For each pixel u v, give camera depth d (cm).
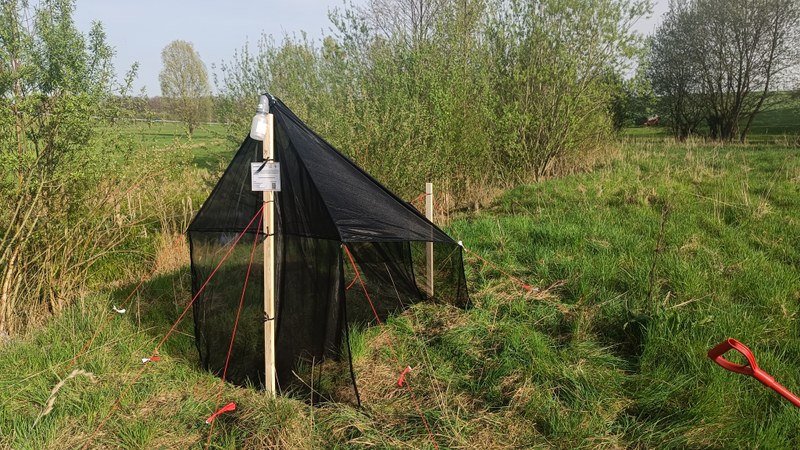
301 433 327
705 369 356
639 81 1109
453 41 1067
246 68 1029
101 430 340
